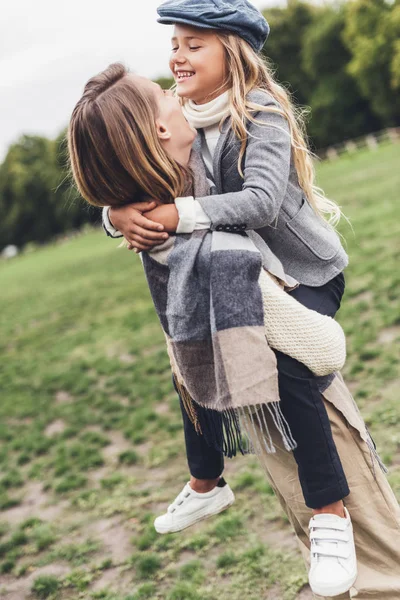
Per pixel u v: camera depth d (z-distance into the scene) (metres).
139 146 1.62
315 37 52.94
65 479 5.40
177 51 1.75
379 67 49.03
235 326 1.57
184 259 1.62
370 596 1.84
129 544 4.20
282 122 1.69
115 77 1.70
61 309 14.16
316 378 1.75
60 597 3.82
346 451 1.83
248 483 4.44
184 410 2.02
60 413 7.07
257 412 1.71
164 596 3.54
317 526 1.72
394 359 5.71
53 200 62.75
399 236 10.41
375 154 31.81
